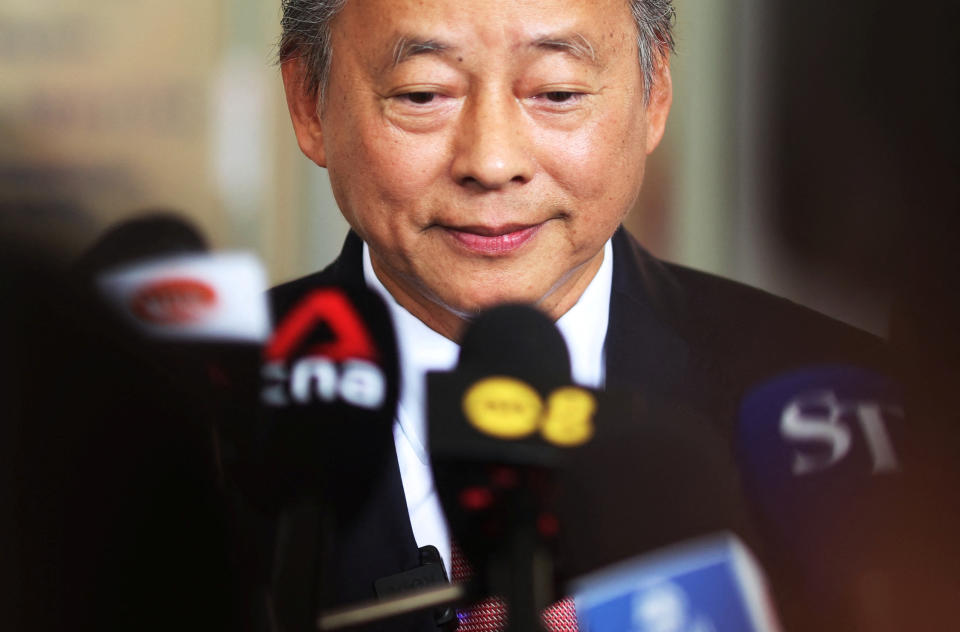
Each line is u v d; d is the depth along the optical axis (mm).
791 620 2236
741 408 2393
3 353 1709
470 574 1596
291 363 2090
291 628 1513
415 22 1854
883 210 3561
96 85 4566
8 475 1683
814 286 4094
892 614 2295
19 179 4320
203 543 1755
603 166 1970
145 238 2111
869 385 2494
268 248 4703
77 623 1690
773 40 4273
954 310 2730
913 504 2387
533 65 1868
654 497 1387
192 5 4656
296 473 1972
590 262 2275
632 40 1988
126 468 1726
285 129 4762
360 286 2279
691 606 1380
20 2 4484
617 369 2324
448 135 1922
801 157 4254
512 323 1380
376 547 2043
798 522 2318
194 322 2041
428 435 1336
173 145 4633
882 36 3582
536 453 1324
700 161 4609
